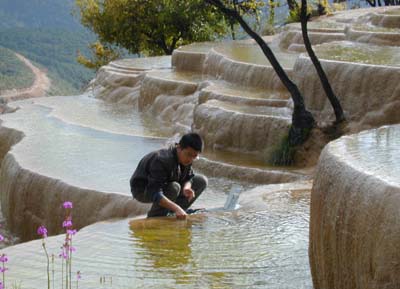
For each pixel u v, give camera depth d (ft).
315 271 19.86
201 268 23.82
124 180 44.70
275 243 26.45
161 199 29.66
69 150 53.01
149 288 22.09
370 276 16.65
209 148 50.65
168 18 112.37
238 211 31.32
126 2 113.09
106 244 26.68
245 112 50.24
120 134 58.85
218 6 46.96
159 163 29.66
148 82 69.77
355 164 18.31
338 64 47.78
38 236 45.85
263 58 64.49
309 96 48.85
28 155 51.26
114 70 82.58
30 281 22.90
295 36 70.28
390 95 44.91
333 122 46.62
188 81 66.59
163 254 25.45
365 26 65.77
